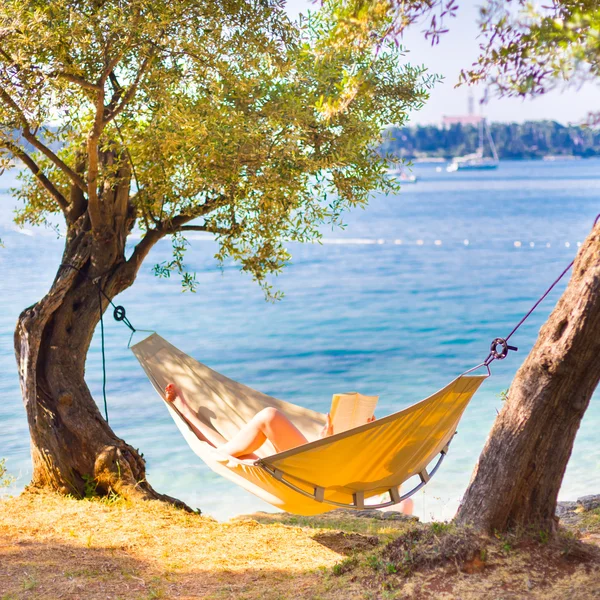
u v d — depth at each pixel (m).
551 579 3.56
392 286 30.48
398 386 15.23
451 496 9.38
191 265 37.12
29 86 5.84
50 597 4.03
